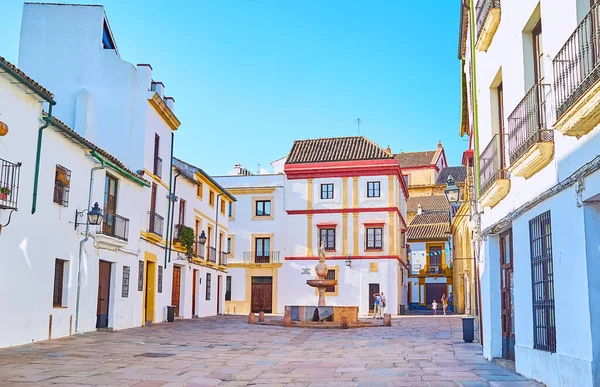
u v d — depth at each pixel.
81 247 17.03
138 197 21.67
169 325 22.92
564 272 7.73
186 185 28.50
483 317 12.91
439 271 50.12
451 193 17.20
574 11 7.14
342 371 11.04
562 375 7.75
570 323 7.54
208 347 15.15
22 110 13.82
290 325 24.23
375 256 39.19
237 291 41.31
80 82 22.67
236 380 10.00
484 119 12.56
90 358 12.09
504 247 11.84
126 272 20.56
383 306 35.38
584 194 7.02
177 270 27.77
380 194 39.81
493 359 12.02
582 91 6.65
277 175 42.12
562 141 7.79
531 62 9.52
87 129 22.11
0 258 13.02
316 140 43.91
